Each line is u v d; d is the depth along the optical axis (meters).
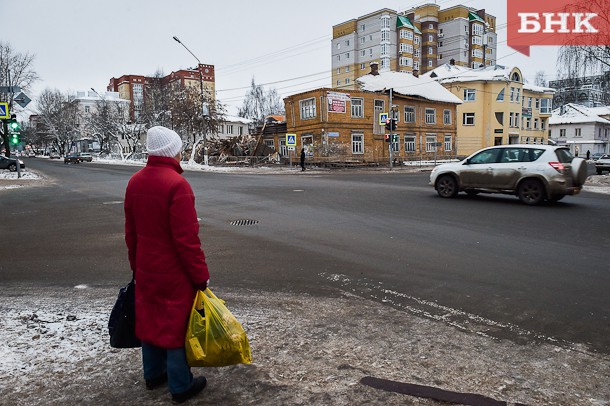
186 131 43.44
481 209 10.73
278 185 18.25
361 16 91.69
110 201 13.96
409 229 8.34
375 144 39.78
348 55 94.31
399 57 89.25
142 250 2.48
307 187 17.17
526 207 10.99
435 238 7.52
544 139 60.56
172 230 2.39
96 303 4.62
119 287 5.21
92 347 3.45
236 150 43.72
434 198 12.98
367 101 39.00
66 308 4.46
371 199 12.97
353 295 4.73
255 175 26.45
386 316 4.11
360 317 4.09
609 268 5.59
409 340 3.56
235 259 6.33
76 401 2.67
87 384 2.88
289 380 2.89
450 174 12.96
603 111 72.75
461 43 93.38
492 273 5.44
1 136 38.31
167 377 2.83
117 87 100.12
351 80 94.38
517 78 53.97
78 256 6.79
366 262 6.05
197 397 2.69
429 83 48.34
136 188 2.50
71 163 53.44
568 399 2.66
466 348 3.40
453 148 47.88
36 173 31.88
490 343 3.50
